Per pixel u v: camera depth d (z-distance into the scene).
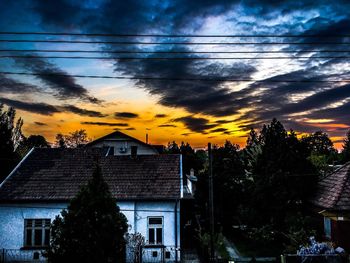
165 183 20.42
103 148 25.45
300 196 19.94
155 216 19.38
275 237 19.83
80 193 12.88
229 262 16.33
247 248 21.33
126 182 20.73
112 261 12.28
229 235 25.11
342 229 16.44
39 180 20.94
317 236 18.08
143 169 21.89
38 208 19.36
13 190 20.00
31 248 18.81
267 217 20.11
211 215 16.27
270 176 19.62
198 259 19.02
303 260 13.73
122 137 44.66
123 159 22.98
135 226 19.23
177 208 19.31
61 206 19.41
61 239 12.15
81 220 12.29
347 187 17.61
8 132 28.75
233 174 25.55
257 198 19.86
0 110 29.06
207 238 20.72
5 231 19.19
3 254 18.77
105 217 12.45
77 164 22.64
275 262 17.47
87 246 11.95
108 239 12.30
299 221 18.34
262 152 21.39
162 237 19.17
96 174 13.23
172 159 22.72
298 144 20.80
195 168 54.38
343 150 56.16
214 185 25.09
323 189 19.58
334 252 14.23
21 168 22.05
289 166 19.86
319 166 30.50
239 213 21.95
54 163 22.69
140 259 17.83
